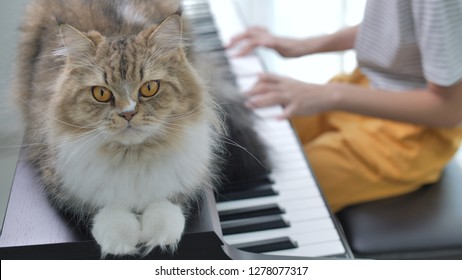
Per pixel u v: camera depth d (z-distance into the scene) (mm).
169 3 1206
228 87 1312
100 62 854
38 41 1120
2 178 940
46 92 960
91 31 901
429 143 1470
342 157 1511
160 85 879
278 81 1463
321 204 1188
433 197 1442
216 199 1121
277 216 1147
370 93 1420
